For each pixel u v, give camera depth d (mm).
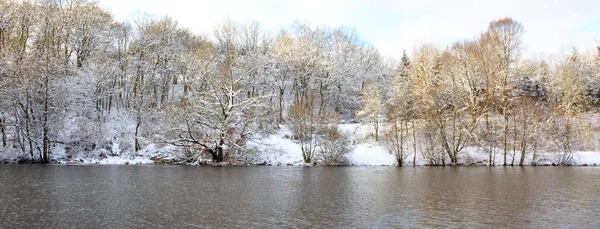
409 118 53312
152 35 64500
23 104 46531
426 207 24094
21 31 54094
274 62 65625
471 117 54156
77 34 57875
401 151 51375
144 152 52938
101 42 61406
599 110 73250
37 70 45938
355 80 73438
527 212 22859
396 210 23234
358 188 31391
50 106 47625
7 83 45219
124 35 66750
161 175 38188
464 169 47344
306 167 48250
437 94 54031
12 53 47094
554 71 79938
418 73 65188
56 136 48219
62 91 48125
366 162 51969
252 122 51656
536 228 19453
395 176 39469
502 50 59969
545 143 53531
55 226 18656
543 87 72250
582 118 59969
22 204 23391
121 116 58562
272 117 58031
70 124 51406
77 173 38312
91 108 54031
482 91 60312
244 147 50250
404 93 55781
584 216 21953
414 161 51688
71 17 57375
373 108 58156
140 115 52031
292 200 26109
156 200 25438
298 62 64438
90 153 50625
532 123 53344
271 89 68312
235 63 59125
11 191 27656
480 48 61281
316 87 67062
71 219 20016
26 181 32438
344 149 51062
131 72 62250
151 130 53469
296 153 52938
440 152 51844
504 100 56750
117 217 20625
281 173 41500
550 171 45281
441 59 72188
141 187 30531
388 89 73562
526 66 71562
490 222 20531
